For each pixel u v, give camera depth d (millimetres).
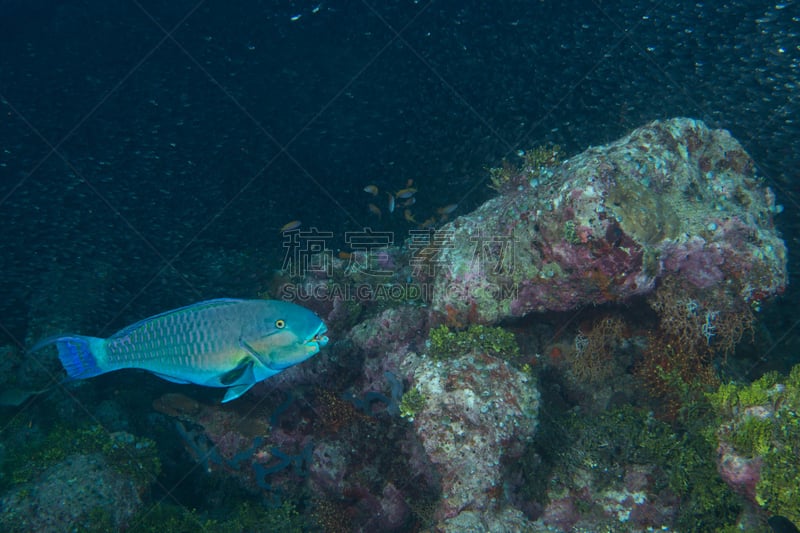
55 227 2811
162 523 1292
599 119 2846
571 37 3184
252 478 1538
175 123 3543
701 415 1188
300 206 3143
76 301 2559
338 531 1346
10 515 1169
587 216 1141
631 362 1359
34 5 4023
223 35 4172
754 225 1203
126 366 917
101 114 3541
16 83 3598
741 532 1041
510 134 3076
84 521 1196
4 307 2459
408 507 1312
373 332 1488
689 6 2955
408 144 3457
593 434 1244
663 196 1234
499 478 1110
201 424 1613
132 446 1376
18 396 1906
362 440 1376
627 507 1184
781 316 1648
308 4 3990
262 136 3590
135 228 2977
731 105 2539
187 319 910
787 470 955
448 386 1174
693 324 1217
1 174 3242
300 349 917
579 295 1232
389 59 3932
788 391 1007
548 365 1403
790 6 2518
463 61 3494
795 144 2145
